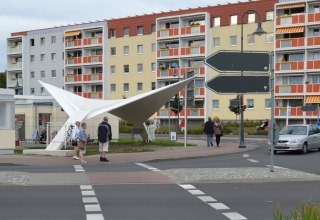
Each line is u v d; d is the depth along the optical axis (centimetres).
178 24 7006
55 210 974
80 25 8156
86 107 3120
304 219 564
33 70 8788
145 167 1906
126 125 6331
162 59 6944
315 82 5741
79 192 1234
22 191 1255
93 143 3444
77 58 7988
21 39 8912
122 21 7625
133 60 7444
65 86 8188
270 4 6222
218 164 2019
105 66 7731
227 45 6512
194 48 6656
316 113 5488
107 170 1769
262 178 1468
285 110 5778
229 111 6356
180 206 1021
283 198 1126
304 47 5738
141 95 3045
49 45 8556
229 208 995
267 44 6200
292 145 2580
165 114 6775
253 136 5050
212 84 1502
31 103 3806
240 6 6444
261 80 1521
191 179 1467
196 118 6581
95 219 881
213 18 6656
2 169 1845
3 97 2697
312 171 1719
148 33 7300
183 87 3136
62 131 2670
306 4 5788
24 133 3712
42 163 2105
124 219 881
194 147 3066
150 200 1102
